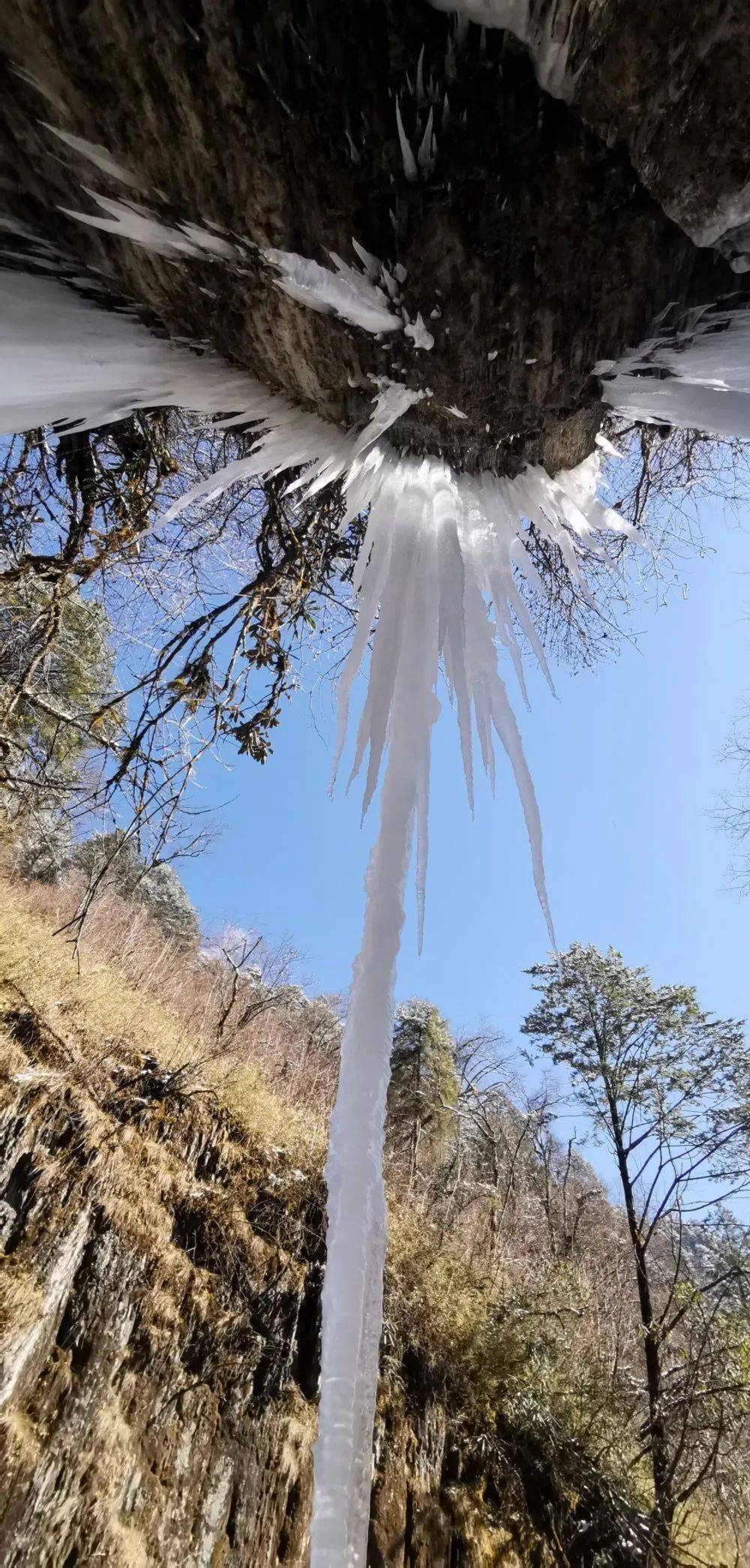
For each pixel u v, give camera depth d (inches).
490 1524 179.0
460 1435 192.5
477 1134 546.0
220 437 131.9
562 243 44.6
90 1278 155.6
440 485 64.2
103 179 43.2
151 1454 141.5
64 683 197.9
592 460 74.3
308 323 49.9
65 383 53.5
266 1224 194.5
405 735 55.2
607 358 53.4
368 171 40.9
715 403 54.4
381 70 37.7
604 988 342.3
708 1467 217.3
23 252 51.5
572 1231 409.1
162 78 37.0
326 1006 506.3
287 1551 147.6
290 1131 232.1
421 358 50.2
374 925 49.1
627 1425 235.6
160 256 48.2
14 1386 133.9
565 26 35.5
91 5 34.1
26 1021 200.4
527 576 67.9
